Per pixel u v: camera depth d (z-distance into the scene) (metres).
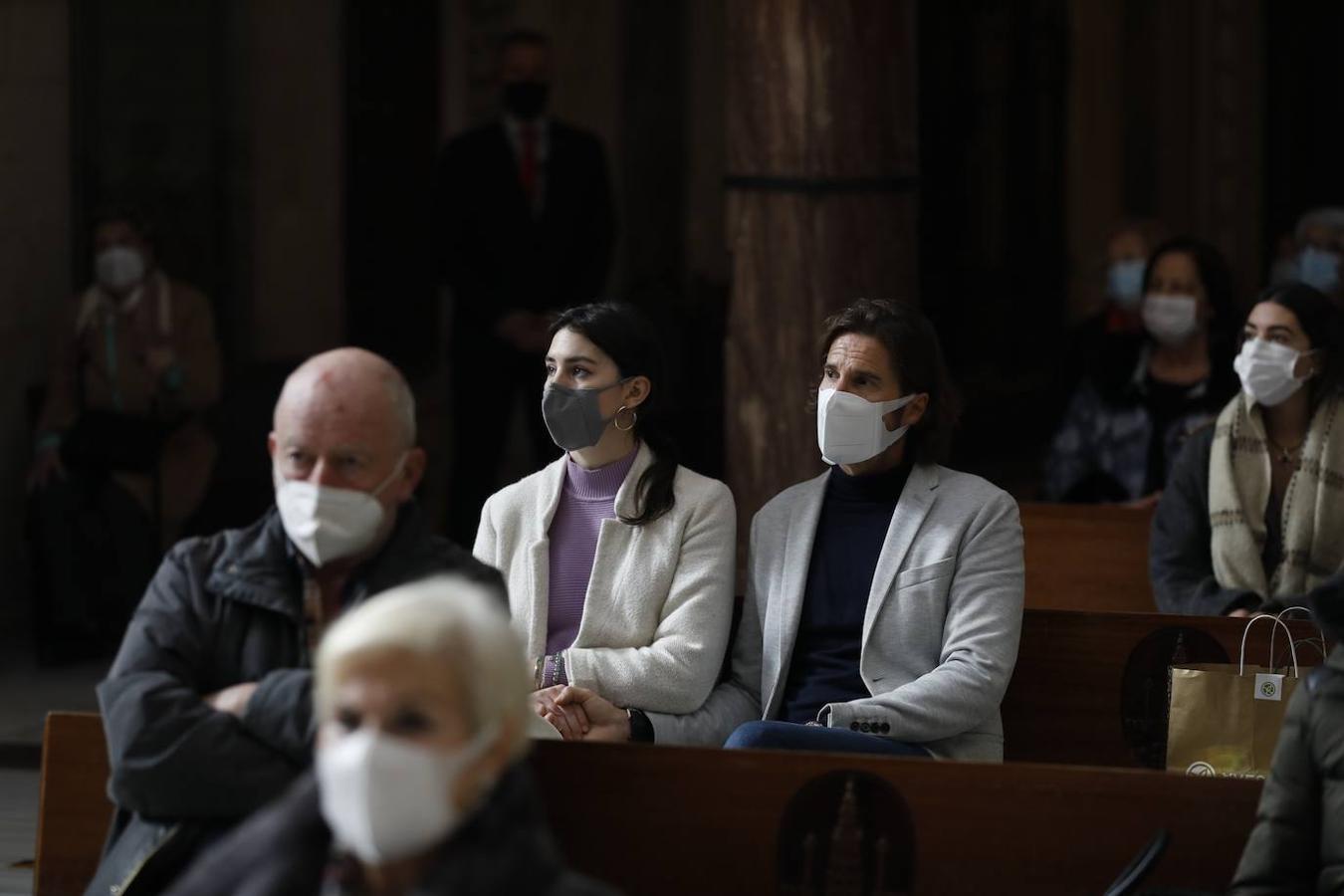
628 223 39.72
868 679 14.22
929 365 14.56
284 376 32.44
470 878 7.85
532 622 14.70
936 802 11.31
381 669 7.89
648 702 14.26
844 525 14.79
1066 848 11.22
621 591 14.60
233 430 30.53
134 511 26.38
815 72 21.30
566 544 14.91
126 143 30.31
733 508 14.99
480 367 30.52
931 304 46.69
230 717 10.83
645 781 11.54
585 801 11.60
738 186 21.67
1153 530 17.73
